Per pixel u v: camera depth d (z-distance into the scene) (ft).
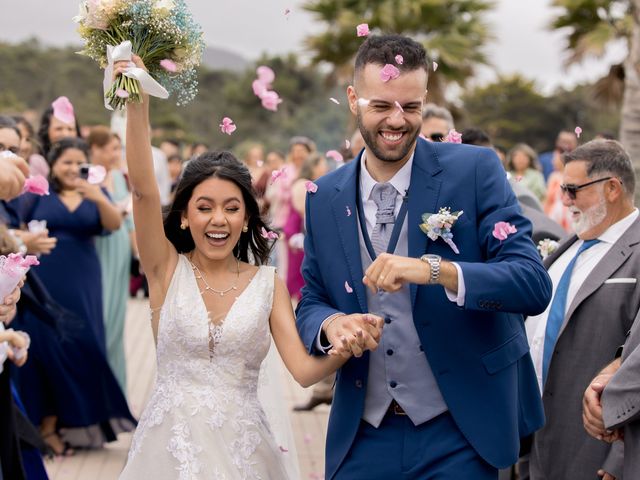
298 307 10.55
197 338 10.11
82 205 19.65
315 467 18.60
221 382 10.19
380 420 10.07
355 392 10.14
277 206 36.17
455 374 9.81
